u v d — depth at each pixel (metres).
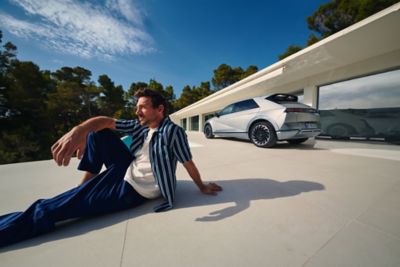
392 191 1.37
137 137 1.26
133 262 0.72
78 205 0.95
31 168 2.45
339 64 4.34
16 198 1.45
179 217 1.05
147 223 0.99
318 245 0.79
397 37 3.11
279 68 4.82
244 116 3.87
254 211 1.10
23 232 0.83
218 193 1.39
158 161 1.11
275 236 0.86
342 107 4.60
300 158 2.58
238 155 2.89
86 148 1.19
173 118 23.66
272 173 1.89
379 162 2.29
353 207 1.13
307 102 5.32
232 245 0.80
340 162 2.31
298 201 1.23
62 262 0.72
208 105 12.00
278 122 3.15
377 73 3.98
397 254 0.73
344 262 0.69
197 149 3.54
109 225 0.98
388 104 3.86
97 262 0.72
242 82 7.15
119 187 1.09
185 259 0.73
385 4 6.61
